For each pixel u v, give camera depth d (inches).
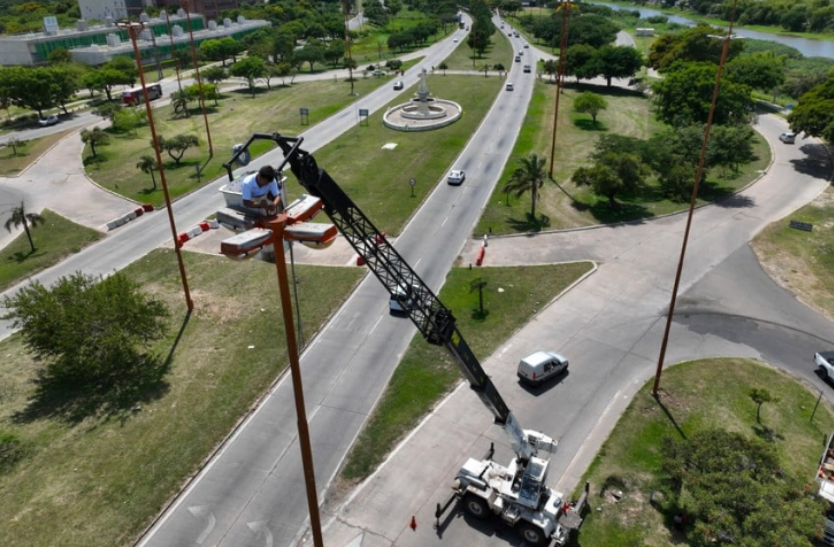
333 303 1669.5
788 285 1753.2
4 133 3602.4
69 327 1277.1
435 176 2682.1
